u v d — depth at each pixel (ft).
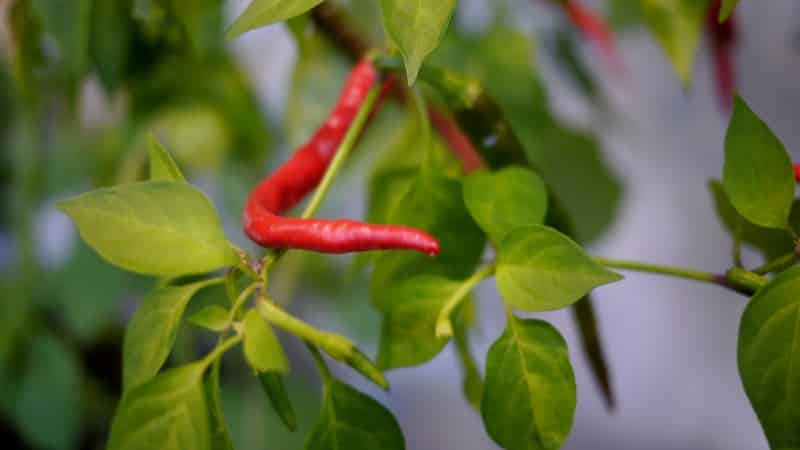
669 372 3.44
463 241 1.40
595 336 1.46
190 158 2.10
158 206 1.26
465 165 1.54
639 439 3.45
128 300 2.86
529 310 1.27
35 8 1.59
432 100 1.55
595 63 2.86
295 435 2.36
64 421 2.34
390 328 1.35
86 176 2.36
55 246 2.49
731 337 3.30
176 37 1.76
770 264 1.31
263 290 1.28
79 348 2.73
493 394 1.28
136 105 2.08
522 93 2.09
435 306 1.34
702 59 3.00
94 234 1.25
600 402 3.45
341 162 1.40
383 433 1.28
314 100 2.12
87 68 1.70
